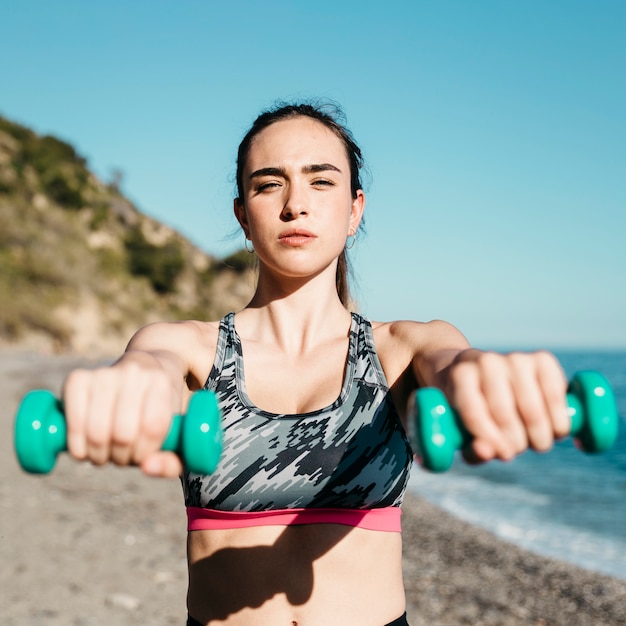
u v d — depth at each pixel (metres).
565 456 19.69
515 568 7.80
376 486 1.84
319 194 2.00
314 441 1.82
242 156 2.18
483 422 1.09
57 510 7.61
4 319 40.41
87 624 4.72
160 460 1.10
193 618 1.91
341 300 2.44
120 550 6.41
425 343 1.83
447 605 6.43
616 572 7.76
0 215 45.59
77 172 60.03
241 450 1.82
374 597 1.84
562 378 1.12
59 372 30.00
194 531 1.90
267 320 2.04
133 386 1.10
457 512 11.12
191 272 57.28
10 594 5.11
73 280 46.38
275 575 1.82
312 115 2.09
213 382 1.90
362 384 1.88
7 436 12.32
